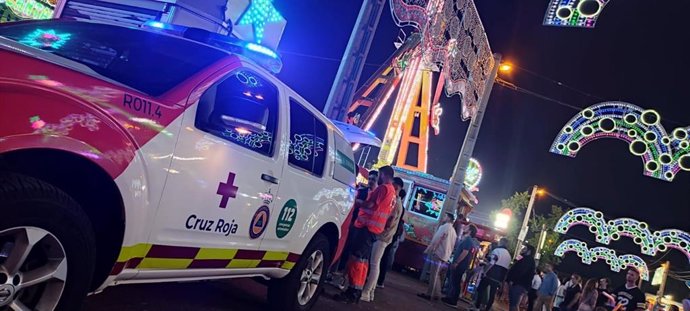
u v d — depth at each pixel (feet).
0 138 6.85
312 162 15.71
